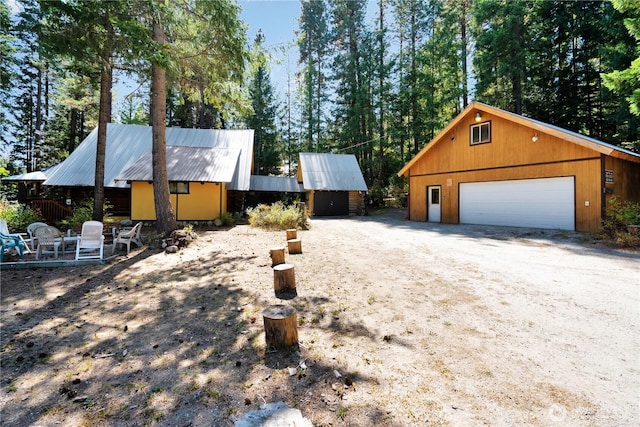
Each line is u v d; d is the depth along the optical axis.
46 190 17.09
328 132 32.66
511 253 7.09
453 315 3.79
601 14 16.67
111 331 3.50
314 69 31.06
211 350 3.08
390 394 2.39
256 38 9.12
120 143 16.73
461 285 4.84
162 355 3.00
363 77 26.66
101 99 9.31
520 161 11.44
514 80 18.62
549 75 18.70
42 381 2.61
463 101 25.61
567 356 2.88
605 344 3.08
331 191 21.98
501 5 18.17
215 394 2.42
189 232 8.62
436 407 2.24
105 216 13.44
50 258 6.58
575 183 9.90
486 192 12.69
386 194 25.86
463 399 2.32
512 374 2.62
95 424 2.13
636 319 3.60
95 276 5.50
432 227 12.52
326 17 29.27
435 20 24.97
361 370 2.71
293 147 36.38
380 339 3.25
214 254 7.10
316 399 2.35
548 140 10.61
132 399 2.38
